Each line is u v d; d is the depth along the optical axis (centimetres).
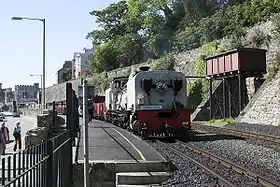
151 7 8294
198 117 4744
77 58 15462
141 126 2598
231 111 4428
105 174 1504
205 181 1357
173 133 2602
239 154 1959
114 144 2211
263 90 3747
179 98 2669
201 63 5231
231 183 1241
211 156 1780
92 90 884
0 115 8525
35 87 19988
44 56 4041
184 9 8138
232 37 4838
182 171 1530
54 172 916
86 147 869
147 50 8675
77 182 1479
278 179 1353
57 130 2473
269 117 3422
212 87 4900
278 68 3803
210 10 7538
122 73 8150
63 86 10862
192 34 6569
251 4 5519
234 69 4028
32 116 10269
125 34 9806
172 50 7412
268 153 1964
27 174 639
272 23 4291
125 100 3209
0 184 524
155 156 1711
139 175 1443
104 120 5312
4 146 2370
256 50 3991
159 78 2658
